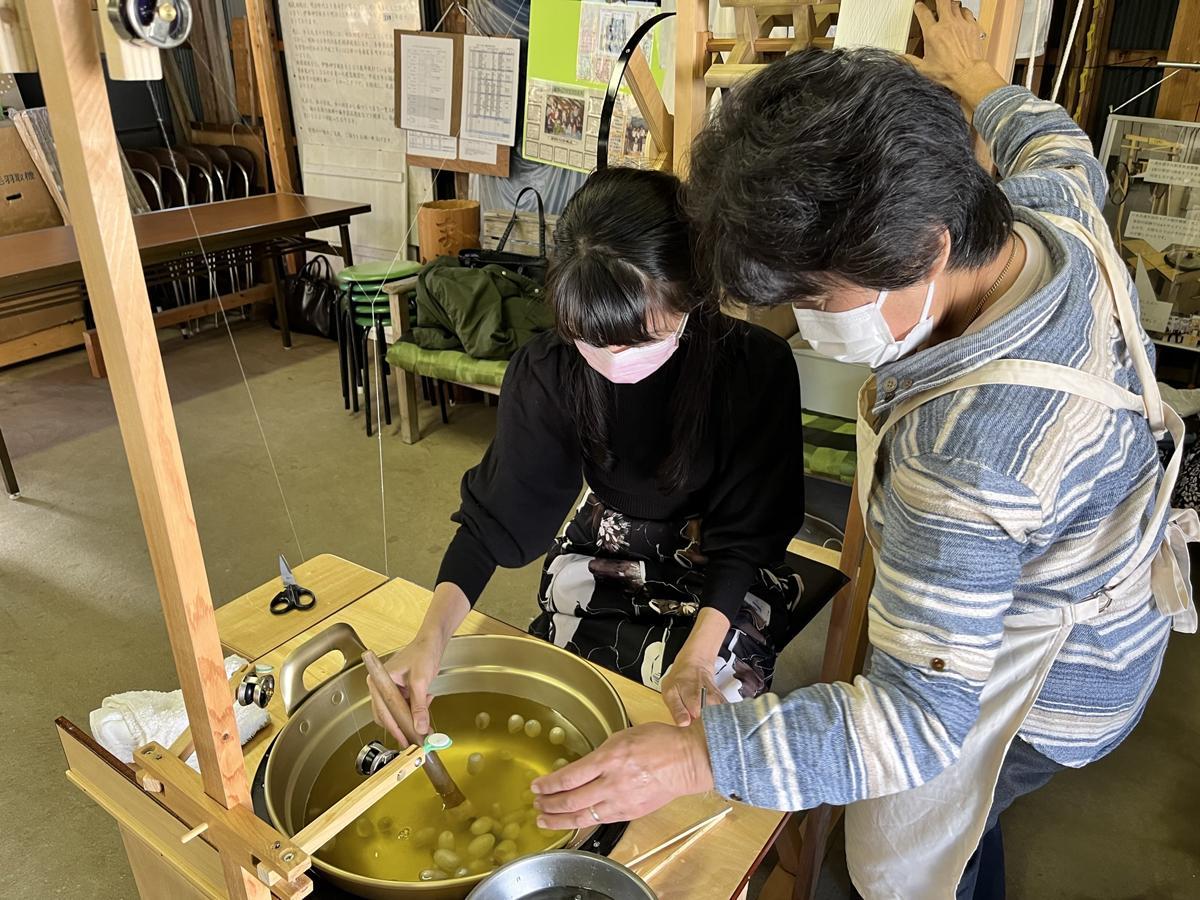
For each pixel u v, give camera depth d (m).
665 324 0.94
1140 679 0.93
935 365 0.72
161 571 0.58
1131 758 1.91
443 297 3.07
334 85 4.00
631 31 3.05
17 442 3.27
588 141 3.32
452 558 1.17
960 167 0.63
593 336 0.92
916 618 0.71
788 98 0.64
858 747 0.71
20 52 0.46
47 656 2.18
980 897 1.27
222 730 0.63
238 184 4.47
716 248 0.68
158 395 0.52
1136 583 0.88
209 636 0.60
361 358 3.49
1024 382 0.70
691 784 0.75
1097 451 0.74
